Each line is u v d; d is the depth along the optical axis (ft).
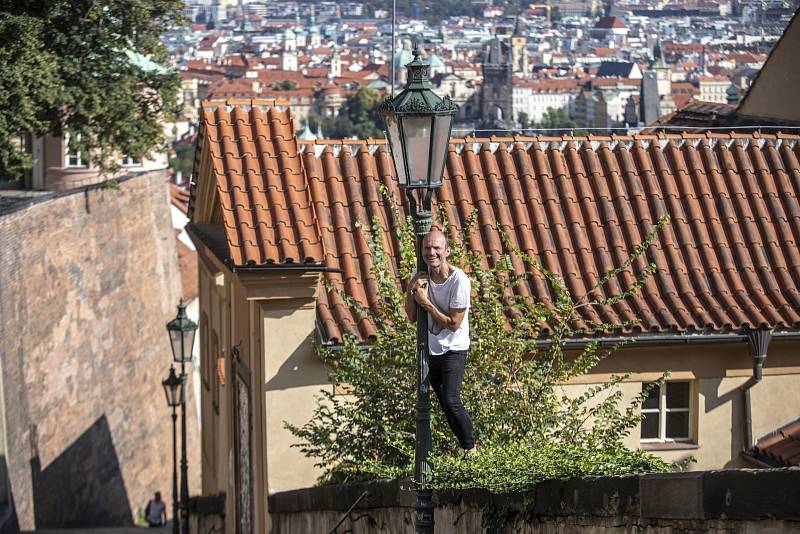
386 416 56.13
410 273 57.88
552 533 35.32
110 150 148.77
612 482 31.50
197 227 84.84
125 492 165.58
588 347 56.85
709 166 77.61
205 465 110.11
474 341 55.42
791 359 71.56
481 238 72.64
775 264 73.15
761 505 25.43
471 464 40.60
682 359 70.79
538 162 76.95
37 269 136.87
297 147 73.20
